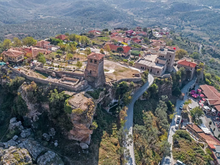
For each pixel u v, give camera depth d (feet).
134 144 294.46
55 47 539.70
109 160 259.39
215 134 383.86
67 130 270.87
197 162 299.58
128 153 265.95
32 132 281.13
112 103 345.92
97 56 305.53
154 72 445.37
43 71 336.70
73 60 442.09
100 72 319.88
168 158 310.65
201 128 379.76
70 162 250.57
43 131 281.33
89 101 271.90
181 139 342.23
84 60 449.89
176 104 450.30
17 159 236.84
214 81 619.26
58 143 270.87
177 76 480.64
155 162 289.74
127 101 336.08
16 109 300.61
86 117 252.83
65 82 304.71
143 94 382.83
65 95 279.28
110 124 309.42
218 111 433.48
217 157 311.47
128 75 391.45
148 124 336.70
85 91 295.89
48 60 419.95
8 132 281.13
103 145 276.82
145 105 384.27
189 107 441.27
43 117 293.02
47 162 241.14
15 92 315.58
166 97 410.93
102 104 327.67
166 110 398.01
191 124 385.29
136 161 273.75
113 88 334.44
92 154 262.47
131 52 580.71
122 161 266.36
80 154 259.80
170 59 473.26
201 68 545.85
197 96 482.69
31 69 342.03
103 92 315.78
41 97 290.76
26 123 289.12
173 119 402.52
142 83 392.47
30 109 288.10
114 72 401.08
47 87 295.07
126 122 320.91
